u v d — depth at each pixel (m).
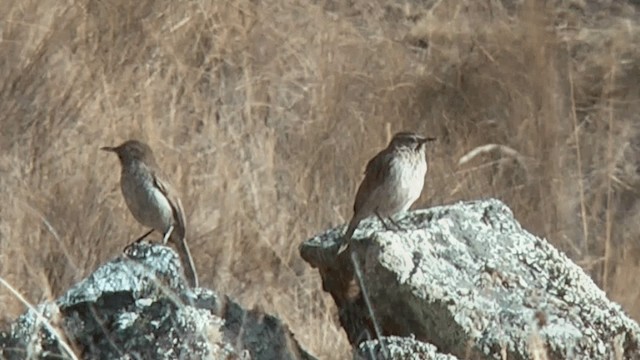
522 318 10.96
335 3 20.50
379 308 11.20
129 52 17.94
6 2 18.06
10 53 17.48
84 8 18.31
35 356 10.52
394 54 19.16
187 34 18.56
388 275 11.09
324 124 17.47
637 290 14.23
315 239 11.70
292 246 14.80
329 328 12.55
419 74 18.91
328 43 19.19
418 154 11.84
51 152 16.06
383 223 11.68
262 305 13.43
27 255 14.12
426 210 11.77
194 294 10.92
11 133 16.33
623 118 18.94
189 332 10.52
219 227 14.86
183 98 17.55
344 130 17.45
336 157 16.86
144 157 12.06
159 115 17.19
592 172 17.53
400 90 18.55
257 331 10.80
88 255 14.36
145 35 18.20
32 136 16.30
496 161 17.17
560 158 17.50
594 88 19.36
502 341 10.85
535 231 16.19
